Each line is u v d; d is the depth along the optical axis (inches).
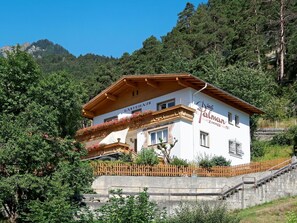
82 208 1021.8
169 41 3695.9
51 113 987.3
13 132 950.4
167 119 1584.6
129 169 1312.7
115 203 863.7
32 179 922.1
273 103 2484.0
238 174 1417.3
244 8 3745.1
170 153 1549.0
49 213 879.7
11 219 954.7
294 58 2987.2
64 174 966.4
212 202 1107.3
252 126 2122.3
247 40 3142.2
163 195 1165.7
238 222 914.7
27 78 1026.1
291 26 3213.6
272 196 1243.2
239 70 2320.4
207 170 1381.6
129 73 3250.5
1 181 913.5
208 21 3794.3
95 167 1295.5
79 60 6407.5
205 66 2630.4
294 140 1908.2
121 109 1792.6
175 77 1588.3
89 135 1820.9
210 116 1670.8
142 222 831.1
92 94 2901.1
